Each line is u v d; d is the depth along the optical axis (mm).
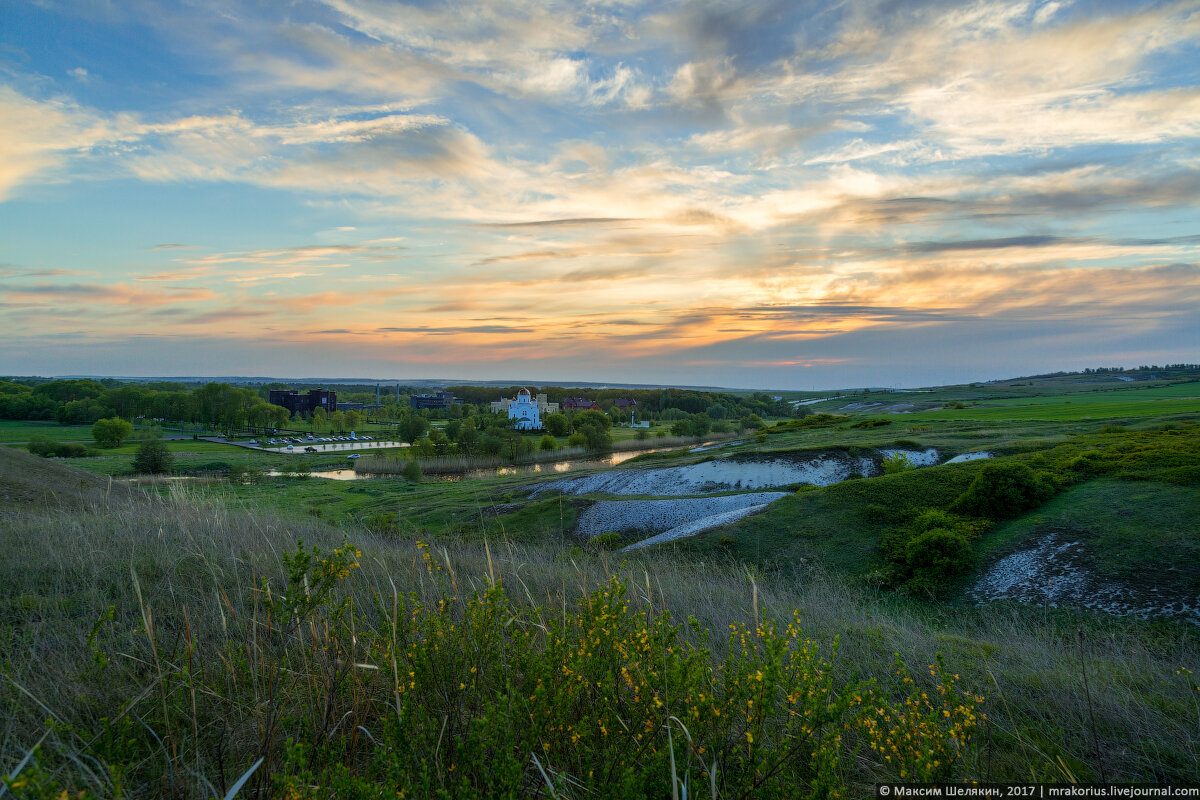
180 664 3449
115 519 8578
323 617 3842
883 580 15984
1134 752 3629
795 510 21781
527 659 2887
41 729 2766
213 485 40844
